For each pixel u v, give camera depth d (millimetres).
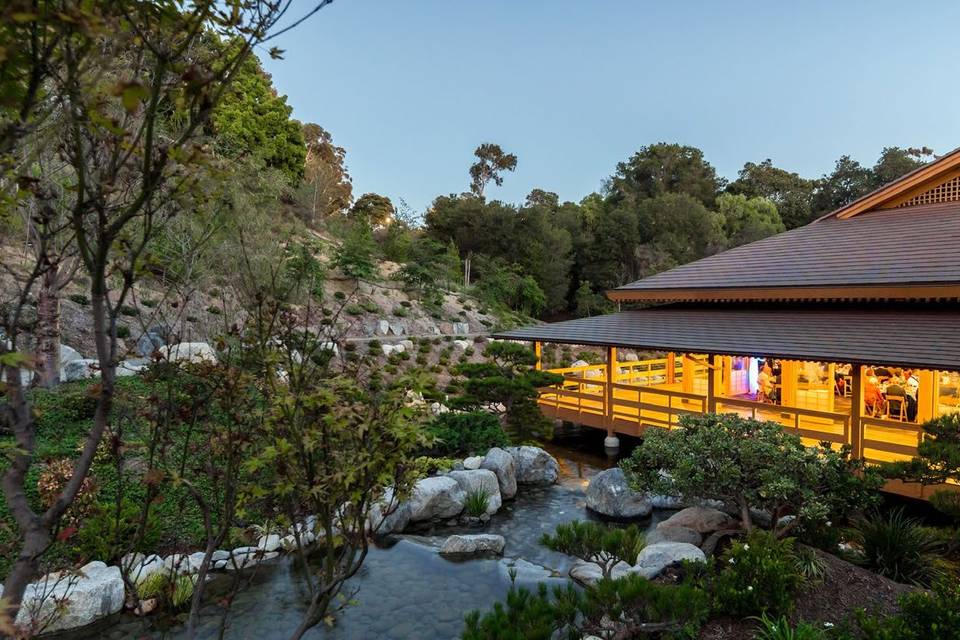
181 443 5020
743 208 56062
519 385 12164
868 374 13820
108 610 5953
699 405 14414
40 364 1715
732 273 15148
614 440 13547
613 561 6293
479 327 30047
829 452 6656
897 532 6516
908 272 11648
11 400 1844
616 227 45312
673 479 6871
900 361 8977
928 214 14289
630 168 64188
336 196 45875
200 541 7191
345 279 28531
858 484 6309
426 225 45531
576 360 28109
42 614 5527
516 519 9289
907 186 15180
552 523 9117
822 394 15312
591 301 41750
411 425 3129
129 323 14852
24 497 1861
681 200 49656
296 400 3014
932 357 8891
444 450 11336
